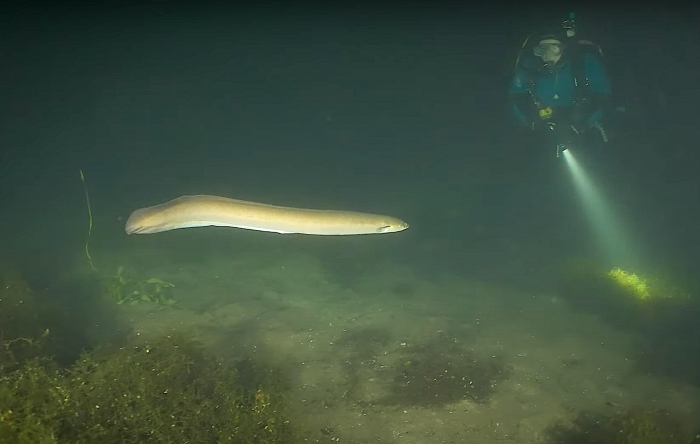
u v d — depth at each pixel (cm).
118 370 394
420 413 468
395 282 858
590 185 1262
